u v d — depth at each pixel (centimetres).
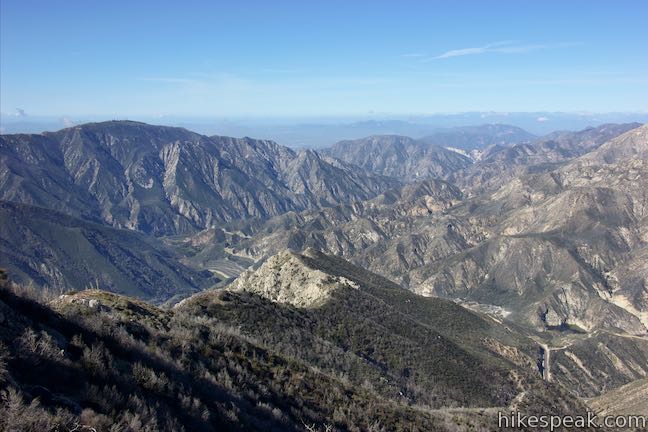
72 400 2138
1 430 1708
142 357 3034
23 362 2188
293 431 3369
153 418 2242
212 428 2691
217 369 3806
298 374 4675
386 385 7438
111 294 5266
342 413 4147
